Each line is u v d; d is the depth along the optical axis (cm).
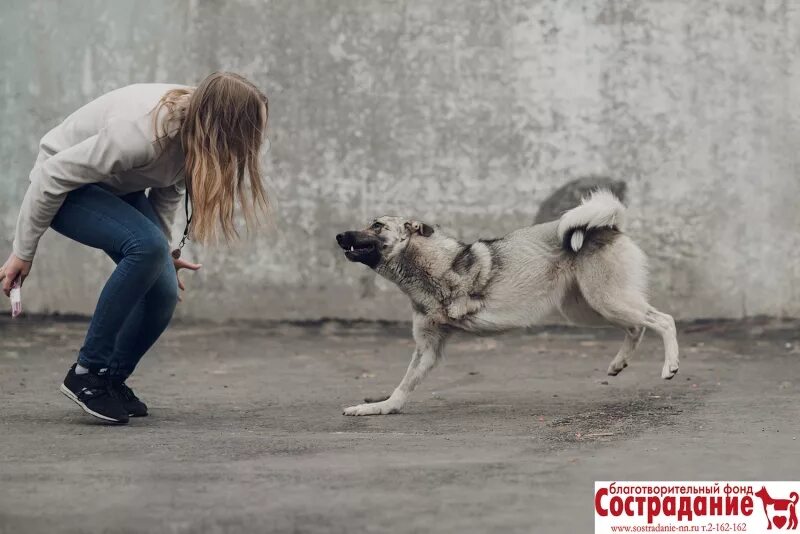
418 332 571
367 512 314
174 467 381
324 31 994
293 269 1006
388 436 459
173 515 312
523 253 577
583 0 979
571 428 480
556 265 581
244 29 997
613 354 812
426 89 991
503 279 569
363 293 1005
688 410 530
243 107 450
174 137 453
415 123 994
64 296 1003
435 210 998
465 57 988
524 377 693
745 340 880
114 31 1000
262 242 1005
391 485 350
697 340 885
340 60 994
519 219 993
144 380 677
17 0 994
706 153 980
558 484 353
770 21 972
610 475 367
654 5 975
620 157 984
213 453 411
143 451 414
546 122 988
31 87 999
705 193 981
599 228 582
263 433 467
